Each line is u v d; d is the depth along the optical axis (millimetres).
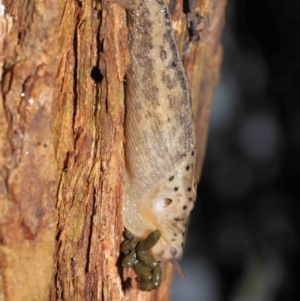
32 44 465
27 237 467
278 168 748
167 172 506
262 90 754
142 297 509
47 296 473
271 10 721
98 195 490
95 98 487
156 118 499
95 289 494
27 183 465
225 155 750
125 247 499
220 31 551
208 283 715
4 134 463
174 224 514
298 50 727
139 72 494
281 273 719
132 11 487
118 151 494
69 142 484
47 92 465
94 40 484
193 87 551
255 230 735
